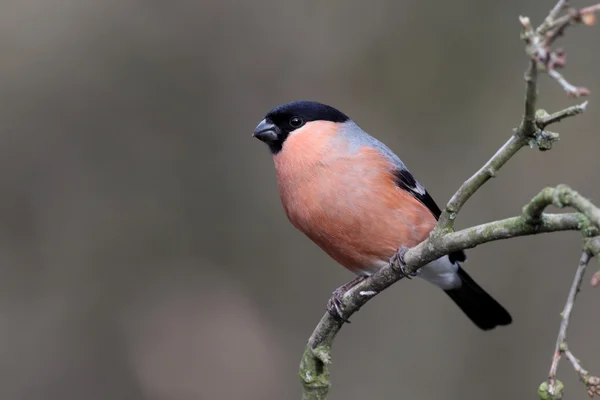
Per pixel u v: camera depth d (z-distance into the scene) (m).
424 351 11.30
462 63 12.38
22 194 11.97
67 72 12.11
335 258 7.67
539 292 11.15
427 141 12.23
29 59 12.02
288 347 11.84
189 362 11.69
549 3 12.33
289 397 11.59
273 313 11.95
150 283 11.98
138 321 11.78
